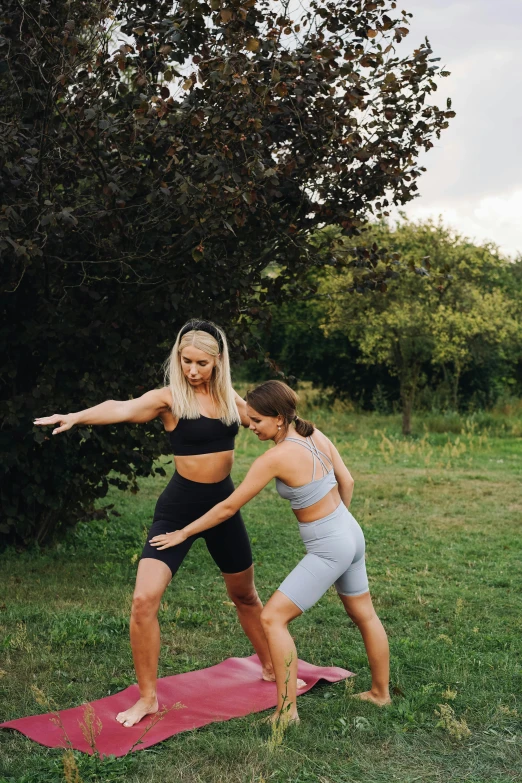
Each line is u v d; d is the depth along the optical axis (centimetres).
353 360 2477
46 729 376
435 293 1814
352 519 412
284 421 405
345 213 684
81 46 614
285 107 637
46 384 693
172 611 582
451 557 804
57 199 628
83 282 700
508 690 442
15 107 654
